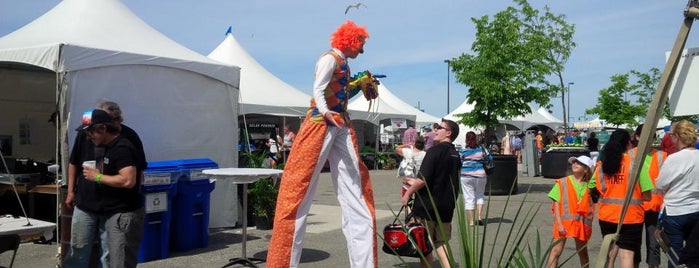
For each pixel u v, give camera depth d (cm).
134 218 446
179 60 796
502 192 1345
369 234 451
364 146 2650
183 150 807
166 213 678
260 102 1786
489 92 1334
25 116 973
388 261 667
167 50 836
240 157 984
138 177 455
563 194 525
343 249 740
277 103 1833
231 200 887
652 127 130
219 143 859
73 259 460
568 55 2119
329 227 910
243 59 1975
